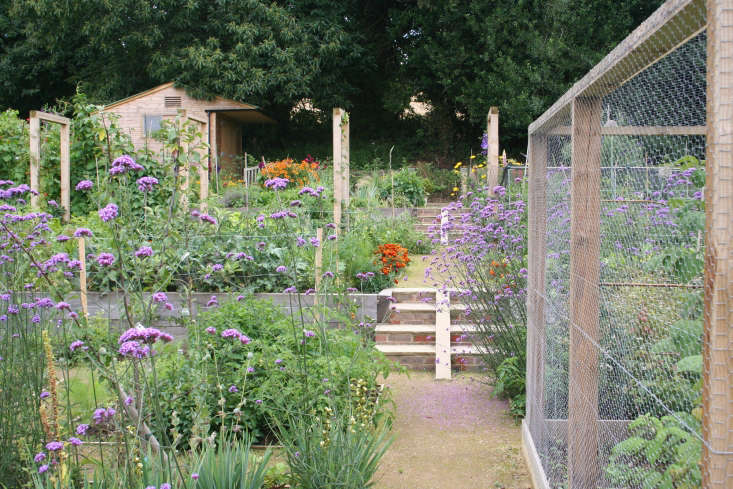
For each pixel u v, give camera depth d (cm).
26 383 310
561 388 304
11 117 1098
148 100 2097
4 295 328
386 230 1120
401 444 439
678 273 162
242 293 541
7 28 2422
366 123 2667
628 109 203
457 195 1628
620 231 210
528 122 2069
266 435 442
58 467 271
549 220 341
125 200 318
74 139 1018
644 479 184
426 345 665
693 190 153
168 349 420
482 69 2202
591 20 2034
